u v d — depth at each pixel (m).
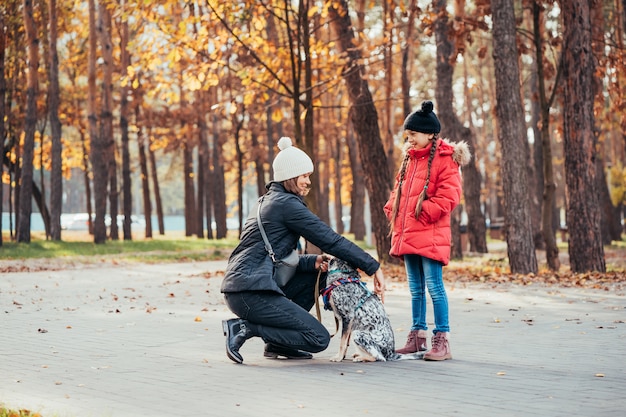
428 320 9.77
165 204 121.94
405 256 7.35
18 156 37.81
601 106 20.34
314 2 18.53
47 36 37.00
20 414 4.98
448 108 24.42
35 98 31.73
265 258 7.03
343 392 5.67
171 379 6.27
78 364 7.04
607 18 30.27
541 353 7.25
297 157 7.25
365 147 20.86
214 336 8.87
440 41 24.38
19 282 17.72
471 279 16.12
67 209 111.38
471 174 30.66
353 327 7.02
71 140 50.06
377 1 33.72
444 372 6.38
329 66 18.45
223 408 5.22
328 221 49.75
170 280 18.16
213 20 16.56
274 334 6.98
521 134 17.03
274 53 18.14
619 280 14.98
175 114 43.09
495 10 16.98
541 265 21.66
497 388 5.71
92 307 12.17
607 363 6.65
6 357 7.46
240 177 44.09
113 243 36.22
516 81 16.95
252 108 39.50
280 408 5.20
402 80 31.08
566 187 17.17
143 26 16.66
